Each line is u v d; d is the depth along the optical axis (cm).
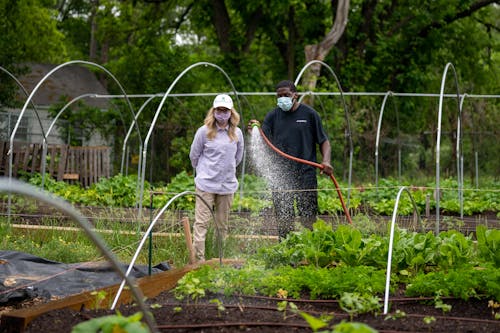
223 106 702
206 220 711
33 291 583
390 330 404
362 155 2078
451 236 593
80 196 1373
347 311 429
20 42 2656
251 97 2130
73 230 880
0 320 411
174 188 1412
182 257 761
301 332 400
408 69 2614
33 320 409
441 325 417
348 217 794
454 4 2600
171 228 878
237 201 1180
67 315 421
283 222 784
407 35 2678
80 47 4053
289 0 2294
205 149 714
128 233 852
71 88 2670
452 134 2069
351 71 2522
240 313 441
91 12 3469
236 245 775
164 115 1998
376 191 1362
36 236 895
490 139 2020
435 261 577
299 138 792
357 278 495
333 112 2027
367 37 2608
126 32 2728
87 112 2009
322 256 591
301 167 787
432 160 2198
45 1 3216
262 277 514
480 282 496
